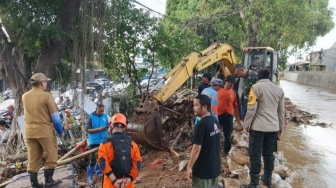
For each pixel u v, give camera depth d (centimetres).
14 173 693
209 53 943
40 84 450
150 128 751
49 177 457
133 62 1376
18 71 1080
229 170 599
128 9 1281
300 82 5109
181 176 589
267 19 2064
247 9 2016
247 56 1311
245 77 847
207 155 371
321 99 2339
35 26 933
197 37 1611
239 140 770
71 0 1009
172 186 545
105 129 681
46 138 443
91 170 669
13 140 1037
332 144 924
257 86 495
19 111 1068
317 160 763
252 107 489
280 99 504
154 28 1345
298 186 594
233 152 672
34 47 1044
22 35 997
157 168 660
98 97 1312
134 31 1309
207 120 370
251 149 504
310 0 2608
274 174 579
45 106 441
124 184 347
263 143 519
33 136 437
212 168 372
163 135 823
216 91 596
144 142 763
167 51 1374
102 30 1046
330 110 1717
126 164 351
